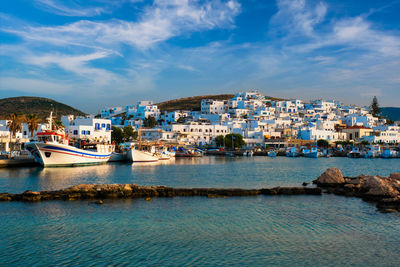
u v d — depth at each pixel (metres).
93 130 128.38
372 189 46.03
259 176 70.69
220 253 26.45
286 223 34.09
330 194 47.59
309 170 85.06
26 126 121.44
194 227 32.62
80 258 25.28
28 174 68.50
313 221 34.78
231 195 46.00
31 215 35.91
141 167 89.50
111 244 28.09
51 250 26.72
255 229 32.19
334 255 26.30
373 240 29.47
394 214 37.28
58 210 37.91
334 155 160.38
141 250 26.89
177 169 84.62
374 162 119.62
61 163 83.69
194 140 182.25
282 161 120.44
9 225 32.69
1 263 24.33
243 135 193.50
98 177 66.06
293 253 26.62
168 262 24.72
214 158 136.62
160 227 32.56
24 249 26.88
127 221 34.31
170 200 43.22
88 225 32.94
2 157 89.62
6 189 50.56
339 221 34.75
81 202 41.50
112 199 43.22
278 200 43.78
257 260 25.25
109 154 101.81
